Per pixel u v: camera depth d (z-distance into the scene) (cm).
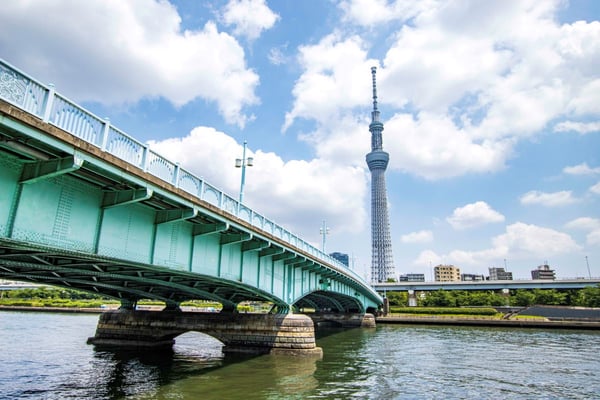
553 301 10719
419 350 4006
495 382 2512
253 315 3416
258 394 1959
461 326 7769
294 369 2644
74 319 7044
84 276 2314
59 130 1060
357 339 5091
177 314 3644
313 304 7512
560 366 3142
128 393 1948
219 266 2291
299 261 3506
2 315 7794
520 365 3173
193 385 2125
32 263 1588
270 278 3073
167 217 1742
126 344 3666
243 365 2745
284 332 3266
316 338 5216
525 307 10112
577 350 4134
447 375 2709
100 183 1386
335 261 4628
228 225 2033
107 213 1458
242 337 3366
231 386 2116
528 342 4900
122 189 1444
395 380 2459
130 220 1586
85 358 3002
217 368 2625
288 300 3462
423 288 12506
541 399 2119
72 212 1309
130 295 3781
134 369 2573
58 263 1661
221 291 3328
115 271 1984
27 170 1148
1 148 1063
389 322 8531
